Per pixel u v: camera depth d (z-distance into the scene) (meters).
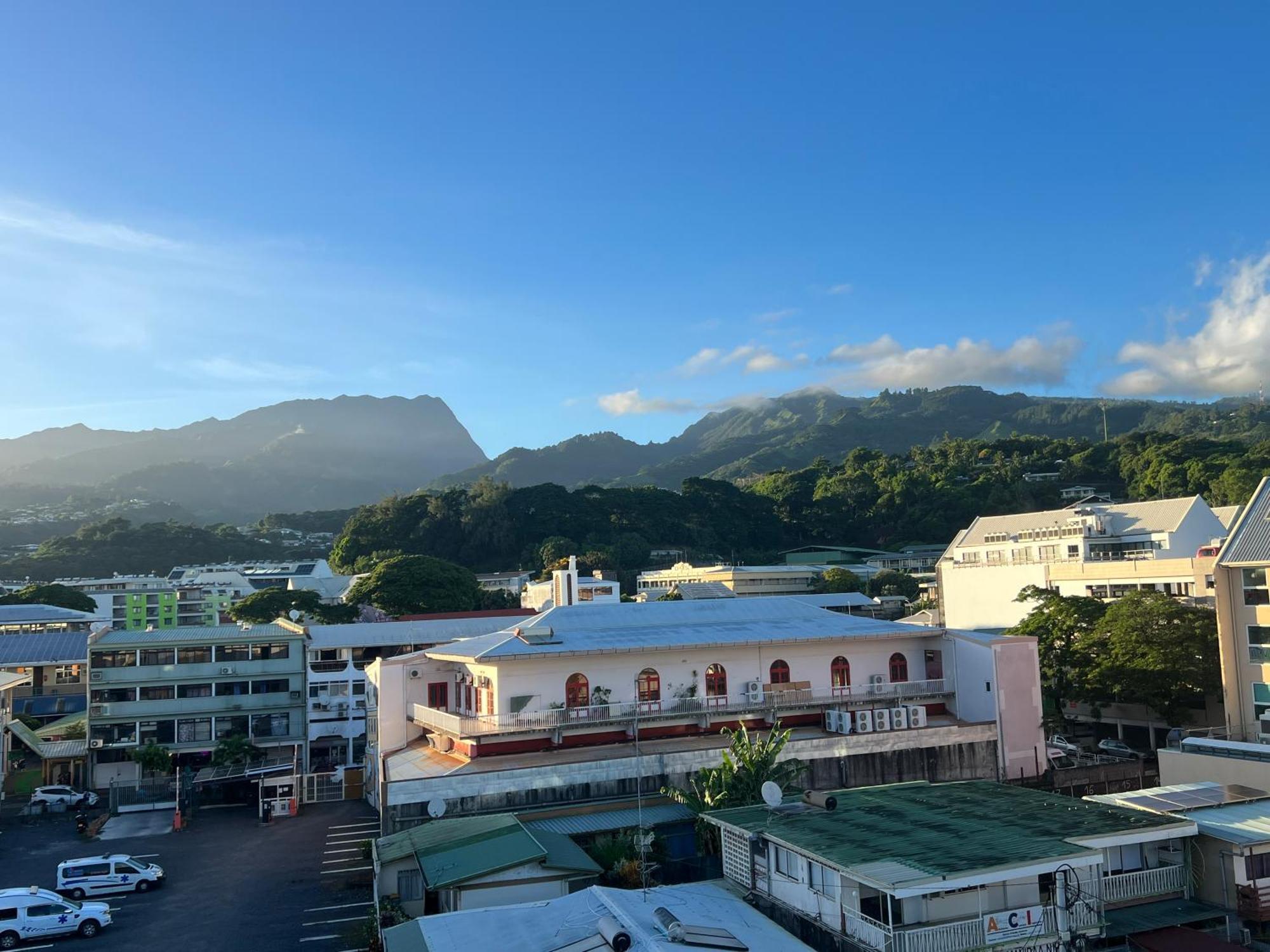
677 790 36.97
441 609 109.69
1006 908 23.42
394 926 27.52
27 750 66.62
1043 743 48.62
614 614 51.78
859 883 23.17
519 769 39.53
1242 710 48.69
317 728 67.12
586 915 24.17
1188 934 24.67
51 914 32.84
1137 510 92.00
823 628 51.28
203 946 31.61
